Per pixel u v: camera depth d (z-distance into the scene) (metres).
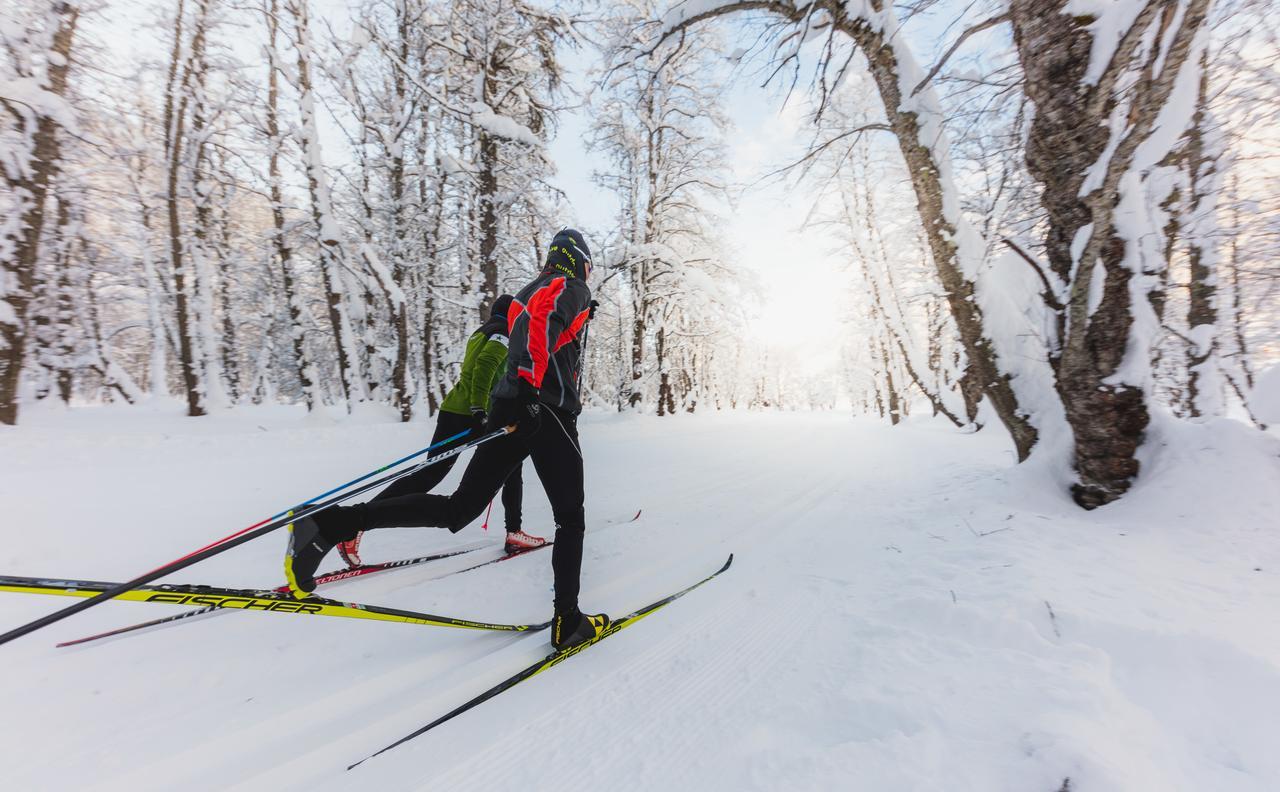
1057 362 3.52
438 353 14.28
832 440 10.98
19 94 6.75
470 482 2.21
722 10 4.51
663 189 16.11
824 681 1.73
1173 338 5.88
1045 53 3.29
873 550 3.05
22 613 2.09
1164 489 3.03
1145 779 1.12
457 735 1.52
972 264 4.08
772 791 1.26
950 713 1.43
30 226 7.09
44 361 9.46
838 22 4.12
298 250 12.56
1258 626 1.77
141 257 15.24
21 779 1.25
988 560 2.57
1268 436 3.04
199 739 1.43
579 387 2.15
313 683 1.71
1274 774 1.21
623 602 2.43
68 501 3.64
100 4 7.64
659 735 1.52
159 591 1.38
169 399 16.70
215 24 10.42
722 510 4.29
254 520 3.45
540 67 12.71
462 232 13.37
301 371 11.10
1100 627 1.79
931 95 4.04
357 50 10.62
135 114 11.67
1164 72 2.38
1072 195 3.31
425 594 2.39
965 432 11.32
